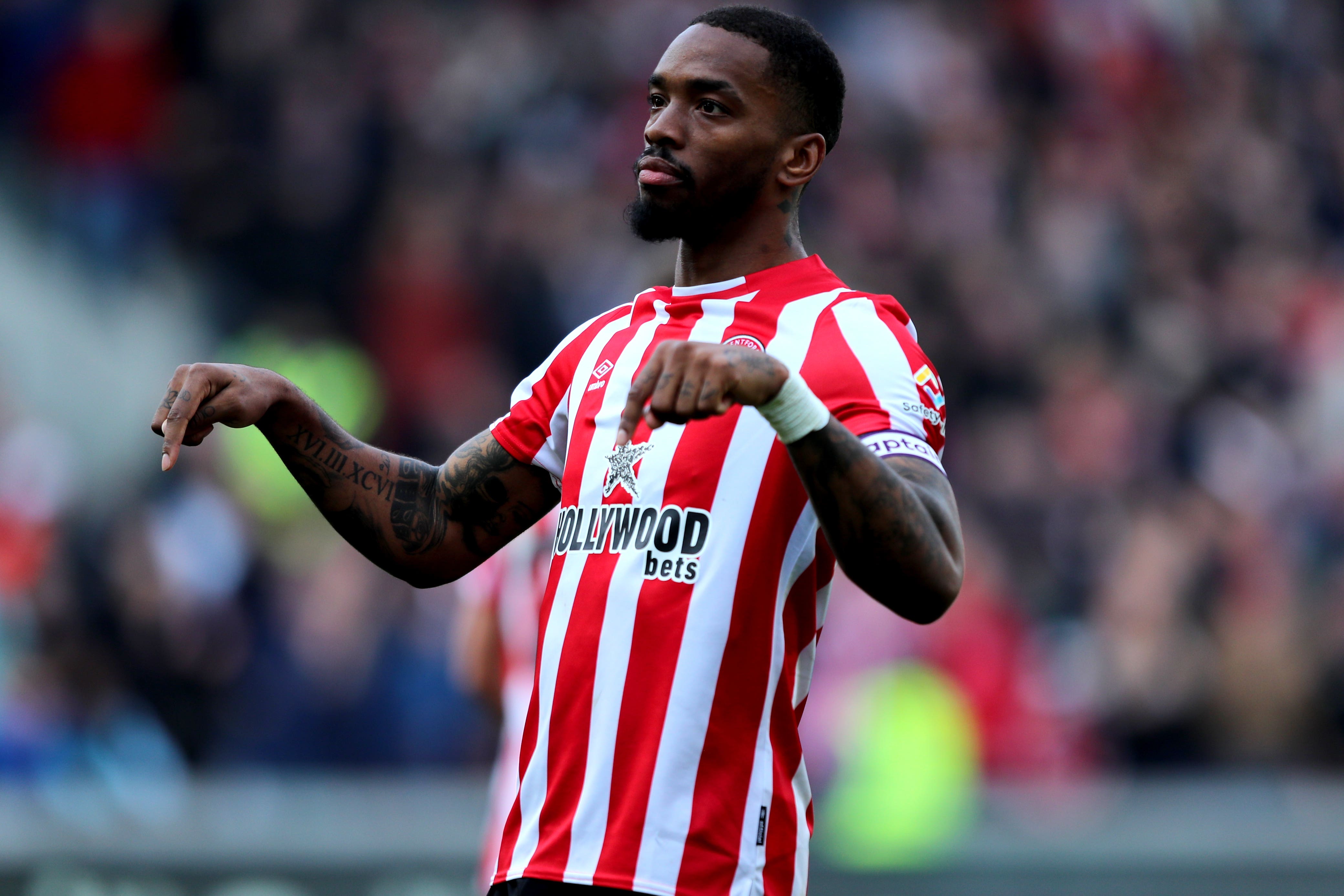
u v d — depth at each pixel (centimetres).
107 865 2081
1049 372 3862
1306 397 3972
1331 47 5219
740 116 860
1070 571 3350
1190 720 2947
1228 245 4478
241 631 2923
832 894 2203
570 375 908
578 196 4006
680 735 801
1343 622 3112
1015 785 2409
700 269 891
